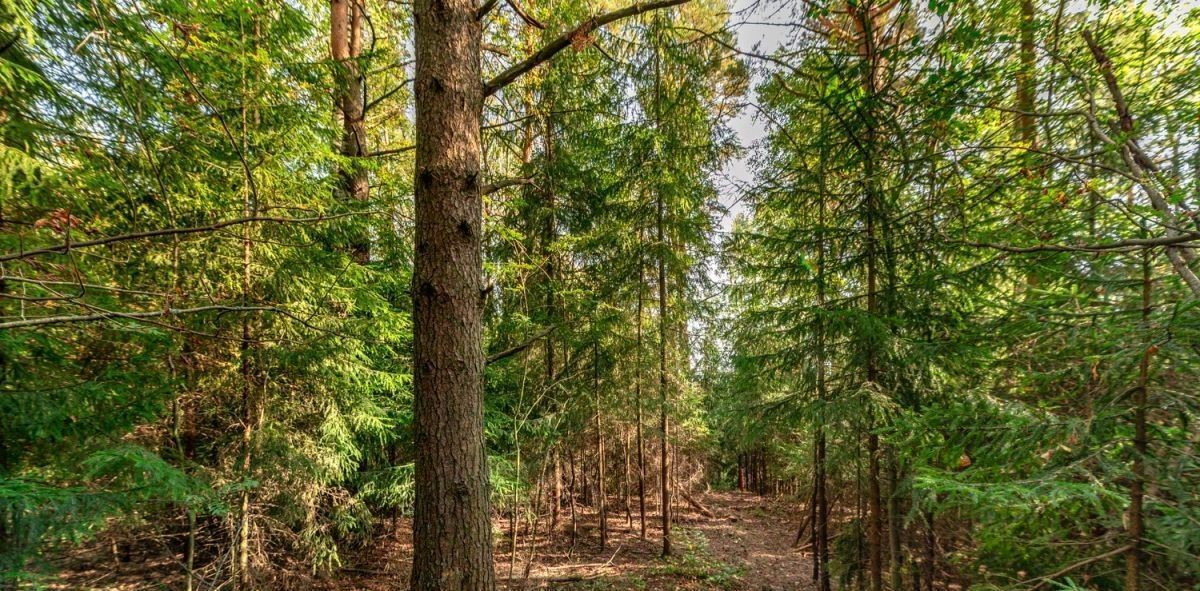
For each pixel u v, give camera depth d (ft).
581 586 23.91
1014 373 10.82
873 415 13.41
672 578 25.32
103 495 8.64
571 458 32.68
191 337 13.03
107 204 10.53
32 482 8.16
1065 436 7.94
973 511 8.39
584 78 24.88
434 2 9.52
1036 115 11.58
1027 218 10.94
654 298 28.71
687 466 43.09
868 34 13.12
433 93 9.40
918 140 13.15
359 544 23.77
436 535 8.91
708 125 25.09
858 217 15.12
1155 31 12.45
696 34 22.81
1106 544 8.14
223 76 12.53
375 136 31.35
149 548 15.19
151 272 12.23
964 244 10.33
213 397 15.24
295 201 14.46
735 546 33.76
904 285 14.03
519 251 23.97
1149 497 7.20
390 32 27.48
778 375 17.98
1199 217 8.46
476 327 9.61
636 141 26.21
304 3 23.44
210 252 13.37
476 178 9.66
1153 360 7.40
